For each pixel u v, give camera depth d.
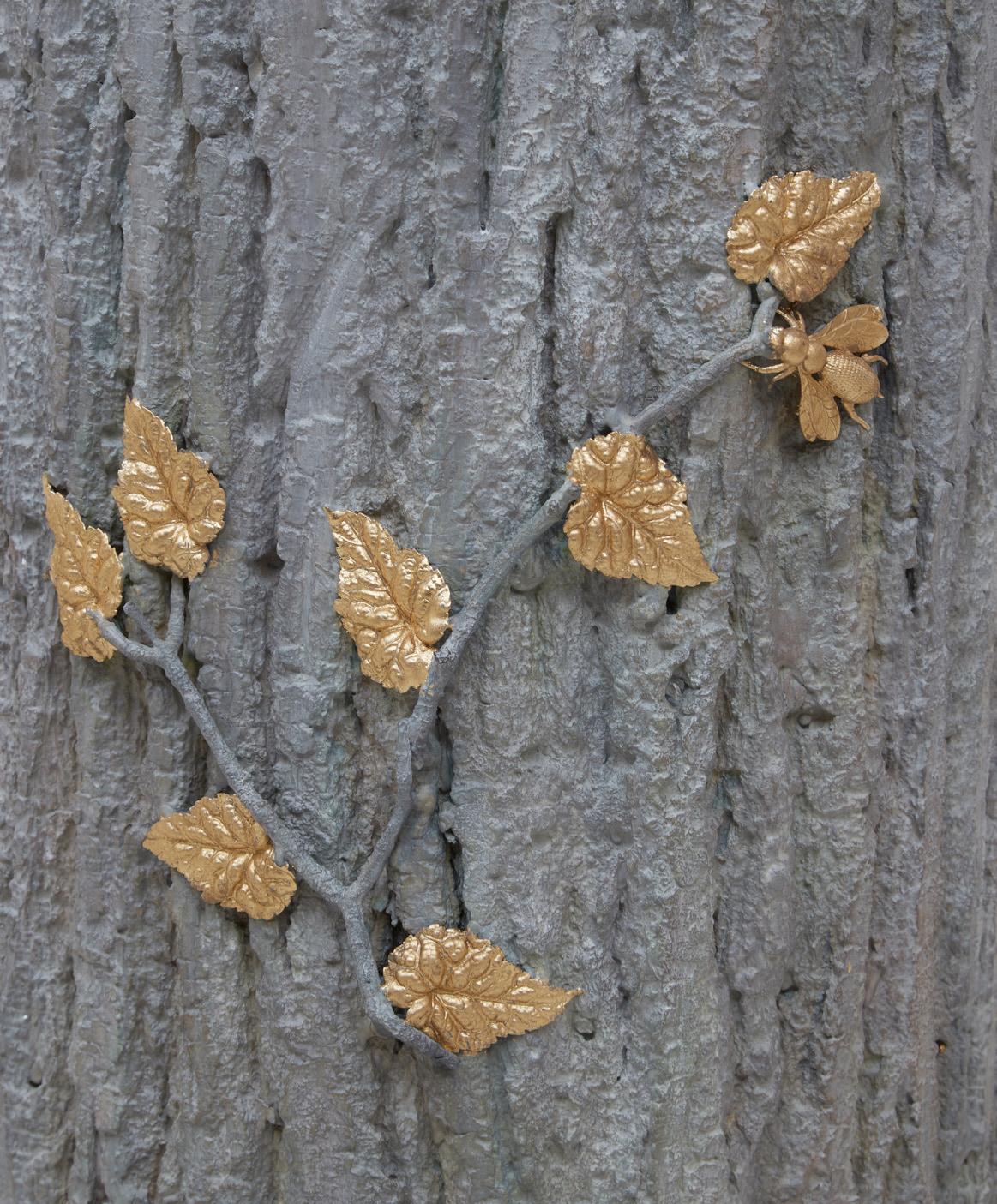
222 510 0.97
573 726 0.97
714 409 0.96
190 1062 1.01
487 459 0.95
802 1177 1.01
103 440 0.99
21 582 1.02
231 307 0.96
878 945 1.02
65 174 0.98
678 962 0.98
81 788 1.01
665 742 0.97
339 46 0.94
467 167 0.94
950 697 1.04
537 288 0.95
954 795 1.04
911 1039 1.03
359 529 0.96
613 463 0.94
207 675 0.98
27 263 1.00
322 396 0.96
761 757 0.99
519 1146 0.98
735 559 0.98
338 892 0.97
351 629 0.96
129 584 0.99
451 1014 0.97
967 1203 1.06
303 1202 1.00
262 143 0.95
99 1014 1.02
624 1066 0.98
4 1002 1.04
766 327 0.95
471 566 0.96
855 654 1.00
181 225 0.96
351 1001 0.98
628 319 0.96
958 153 0.99
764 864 0.99
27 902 1.03
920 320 1.00
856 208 0.96
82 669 1.00
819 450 0.98
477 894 0.97
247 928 1.00
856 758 1.00
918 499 1.01
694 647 0.97
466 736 0.97
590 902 0.98
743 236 0.94
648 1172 0.98
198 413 0.97
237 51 0.96
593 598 0.97
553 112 0.94
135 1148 1.02
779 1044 1.01
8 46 0.99
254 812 0.97
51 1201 1.04
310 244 0.95
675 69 0.95
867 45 0.96
